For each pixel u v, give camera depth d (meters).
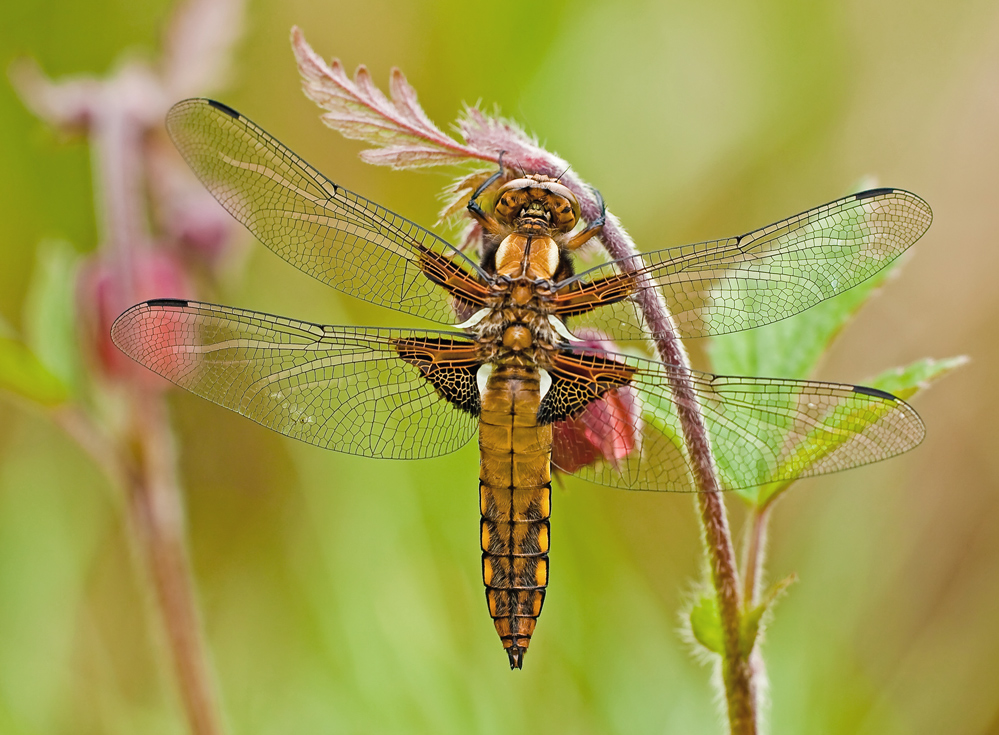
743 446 0.75
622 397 0.76
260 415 0.76
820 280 0.76
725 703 0.75
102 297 0.79
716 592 0.75
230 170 0.77
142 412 0.79
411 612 0.81
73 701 0.82
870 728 0.81
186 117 0.76
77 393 0.79
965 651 0.82
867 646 0.82
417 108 0.75
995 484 0.83
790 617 0.81
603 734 0.81
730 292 0.76
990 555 0.83
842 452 0.75
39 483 0.82
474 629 0.81
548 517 0.76
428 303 0.76
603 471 0.76
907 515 0.83
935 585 0.83
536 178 0.76
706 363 0.78
